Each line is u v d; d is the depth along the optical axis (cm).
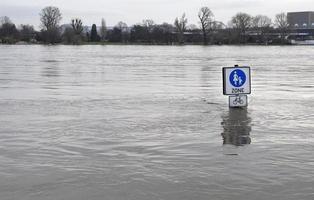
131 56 7775
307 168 820
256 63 5425
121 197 687
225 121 1290
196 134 1116
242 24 19725
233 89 1537
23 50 10975
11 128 1199
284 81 2783
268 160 873
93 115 1400
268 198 678
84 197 688
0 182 756
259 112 1452
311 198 677
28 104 1658
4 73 3466
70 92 2091
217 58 7062
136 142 1033
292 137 1077
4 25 19412
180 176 780
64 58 6644
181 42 19638
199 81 2769
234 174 788
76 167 838
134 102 1712
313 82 2705
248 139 1057
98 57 7169
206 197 683
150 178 770
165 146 994
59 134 1123
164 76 3225
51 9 18625
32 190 718
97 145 1008
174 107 1572
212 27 19775
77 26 19612
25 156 918
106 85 2473
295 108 1546
